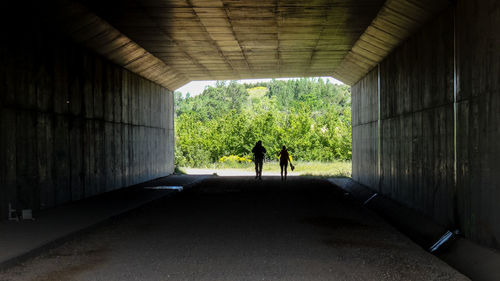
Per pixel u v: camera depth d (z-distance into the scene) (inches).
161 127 946.1
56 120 473.1
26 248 272.5
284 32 567.8
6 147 380.5
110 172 637.9
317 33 570.3
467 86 290.4
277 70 897.5
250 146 1461.6
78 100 529.7
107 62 629.3
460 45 303.7
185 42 618.5
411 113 446.9
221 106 3784.5
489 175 255.6
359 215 434.9
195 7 451.8
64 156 491.5
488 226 257.0
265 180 878.4
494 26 247.6
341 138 1471.5
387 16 442.3
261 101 4500.5
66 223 363.9
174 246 298.8
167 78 905.5
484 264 241.3
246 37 595.5
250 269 241.4
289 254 275.3
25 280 222.2
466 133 292.8
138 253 279.6
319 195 613.0
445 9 338.0
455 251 285.7
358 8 446.3
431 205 378.3
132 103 746.2
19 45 401.7
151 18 487.5
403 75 481.7
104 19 485.7
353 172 886.4
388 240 318.3
